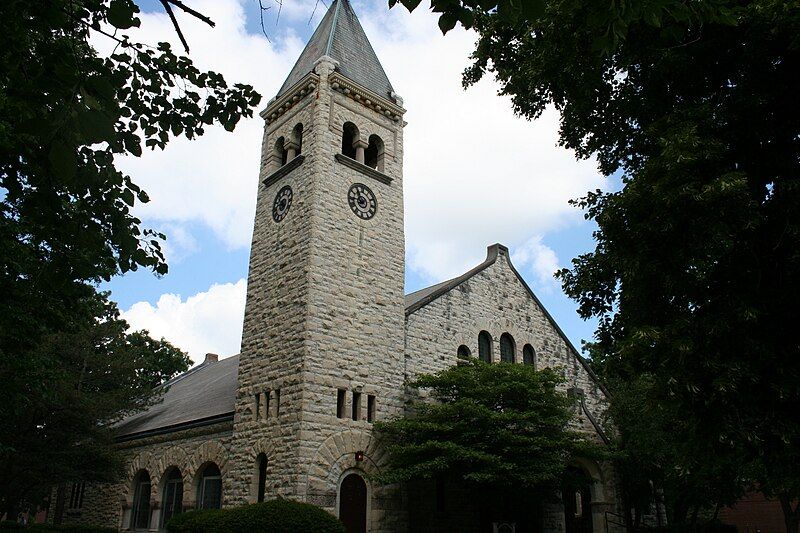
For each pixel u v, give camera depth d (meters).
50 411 25.20
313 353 22.34
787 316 11.48
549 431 22.94
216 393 30.81
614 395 29.80
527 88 17.42
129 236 8.75
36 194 8.16
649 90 14.16
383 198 27.36
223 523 18.20
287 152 27.94
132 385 31.80
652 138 13.81
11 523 26.72
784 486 13.06
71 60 5.78
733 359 11.23
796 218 11.36
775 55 11.63
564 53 14.52
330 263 24.16
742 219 11.06
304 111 27.48
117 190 8.36
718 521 33.53
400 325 25.59
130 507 30.28
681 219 11.63
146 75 7.98
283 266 24.95
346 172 26.27
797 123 12.08
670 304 12.77
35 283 11.80
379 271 25.81
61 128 5.16
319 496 20.77
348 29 30.48
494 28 17.27
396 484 23.23
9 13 6.29
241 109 8.80
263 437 22.58
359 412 23.00
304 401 21.47
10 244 12.09
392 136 29.05
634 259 12.60
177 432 28.11
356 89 27.75
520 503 23.12
